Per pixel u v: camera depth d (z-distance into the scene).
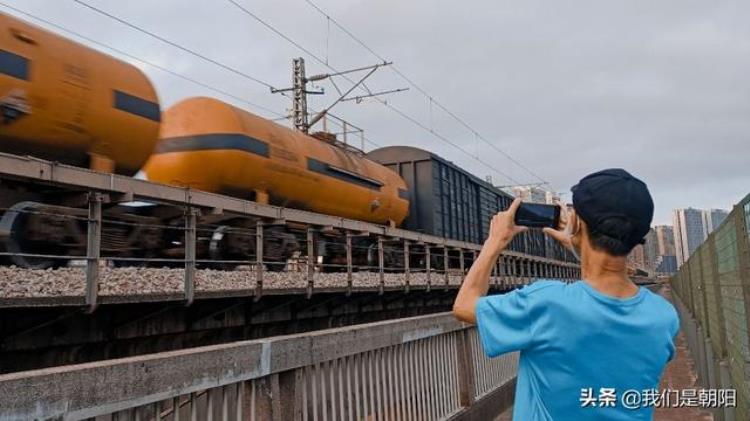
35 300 6.91
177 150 13.63
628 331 1.65
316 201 17.42
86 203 8.80
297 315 13.62
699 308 10.68
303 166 16.44
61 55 9.70
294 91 29.78
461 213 28.19
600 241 1.72
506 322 1.74
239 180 14.11
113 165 10.77
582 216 1.76
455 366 6.51
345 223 15.39
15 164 7.57
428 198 24.75
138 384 2.62
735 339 5.71
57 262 9.43
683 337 18.23
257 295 11.14
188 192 10.27
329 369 4.18
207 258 12.77
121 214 10.41
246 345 3.31
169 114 14.09
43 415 2.19
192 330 10.38
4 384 2.07
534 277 33.38
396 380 5.15
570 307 1.66
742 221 4.95
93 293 7.74
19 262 8.70
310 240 13.55
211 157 13.56
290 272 14.25
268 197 15.25
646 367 1.66
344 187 18.67
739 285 5.29
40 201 9.05
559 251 42.28
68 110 9.63
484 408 7.02
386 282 17.41
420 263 23.91
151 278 9.72
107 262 10.23
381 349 4.96
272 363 3.50
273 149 15.16
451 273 23.33
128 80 10.96
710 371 8.44
